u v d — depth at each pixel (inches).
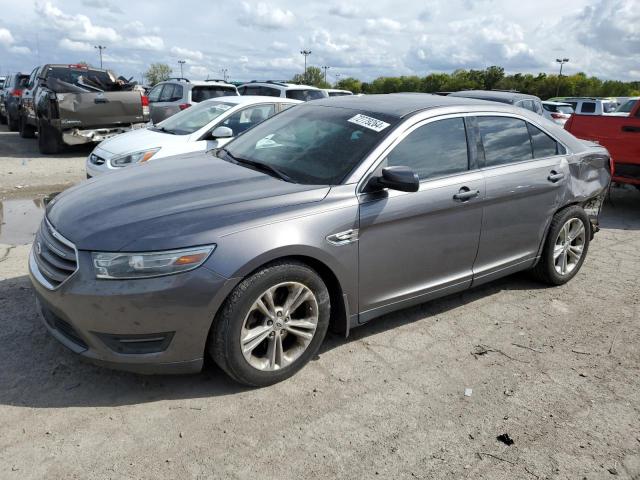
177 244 110.7
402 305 150.4
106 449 104.2
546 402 126.5
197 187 134.0
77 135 467.5
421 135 149.9
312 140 153.1
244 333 119.5
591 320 171.5
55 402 117.6
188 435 109.3
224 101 325.4
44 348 138.0
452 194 150.5
